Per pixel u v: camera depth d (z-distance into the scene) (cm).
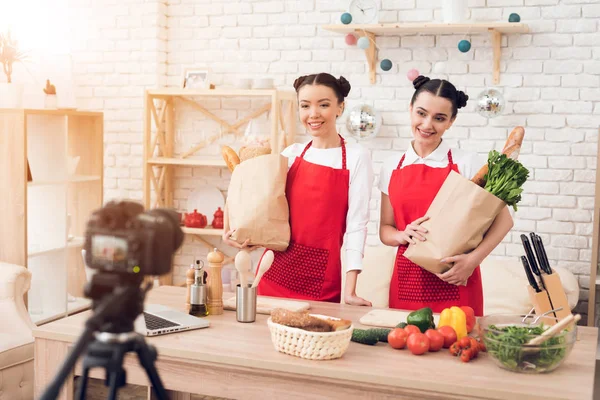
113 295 87
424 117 268
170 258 91
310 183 272
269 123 491
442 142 280
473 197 241
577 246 428
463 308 221
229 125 498
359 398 182
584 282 427
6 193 416
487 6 434
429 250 248
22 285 370
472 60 440
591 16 418
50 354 215
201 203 507
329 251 274
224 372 195
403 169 277
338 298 279
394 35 453
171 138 507
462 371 181
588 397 162
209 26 499
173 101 508
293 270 275
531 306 384
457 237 243
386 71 457
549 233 433
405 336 201
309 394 187
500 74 436
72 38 521
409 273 270
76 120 491
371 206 470
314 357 188
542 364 177
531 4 426
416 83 274
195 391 200
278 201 265
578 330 230
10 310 357
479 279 271
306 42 477
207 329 220
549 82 427
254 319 231
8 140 414
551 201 431
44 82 483
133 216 89
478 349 195
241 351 196
